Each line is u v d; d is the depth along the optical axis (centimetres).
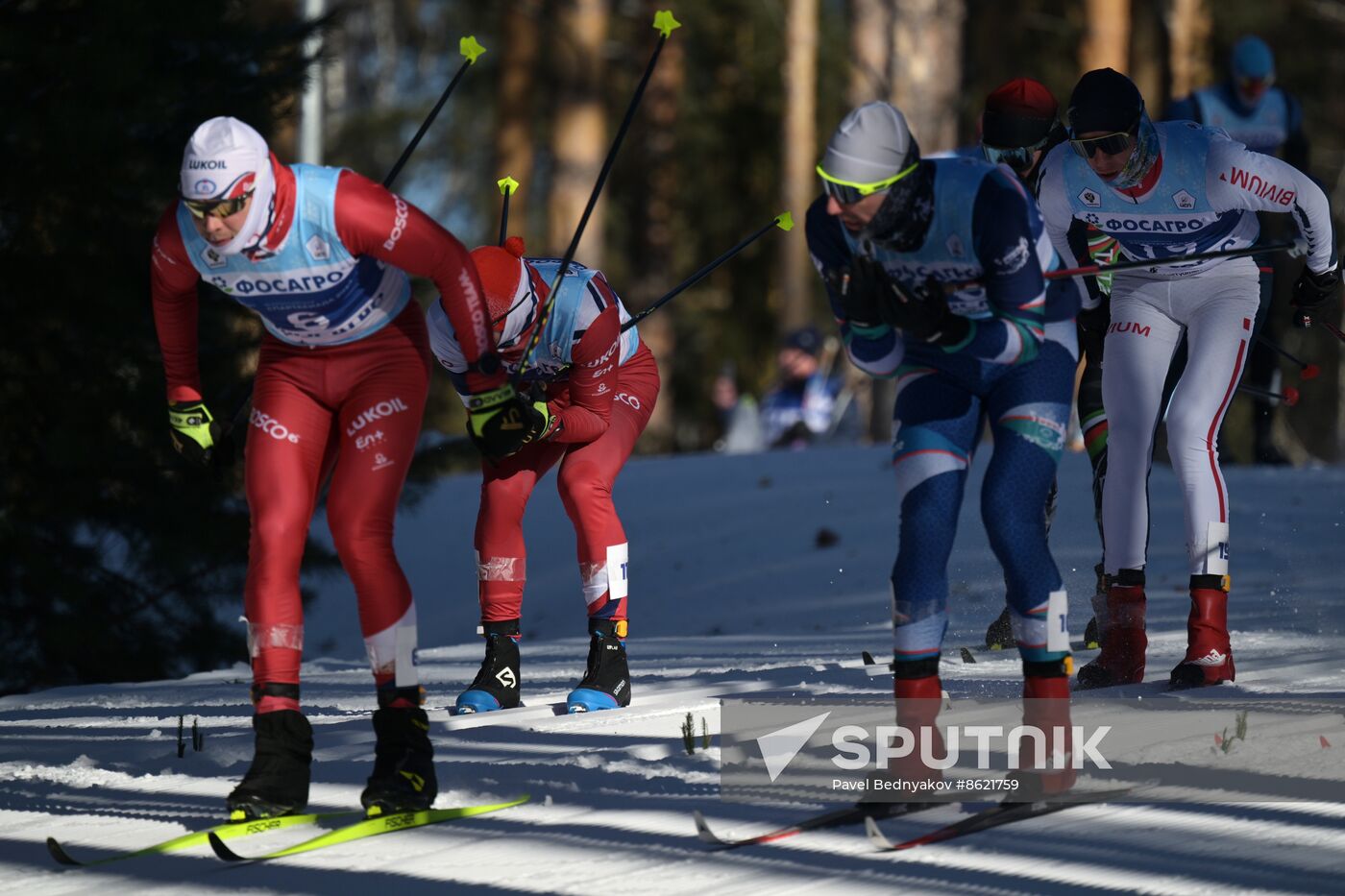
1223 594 1817
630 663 2395
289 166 1303
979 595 2853
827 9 11050
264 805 1306
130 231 3309
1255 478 4203
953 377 1349
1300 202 1794
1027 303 1284
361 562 1339
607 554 1855
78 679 3416
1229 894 1043
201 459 1462
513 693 1916
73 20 3347
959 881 1086
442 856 1188
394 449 1360
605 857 1166
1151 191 1791
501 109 9419
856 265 1256
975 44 9412
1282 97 3584
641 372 1973
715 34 11075
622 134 1694
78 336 3356
